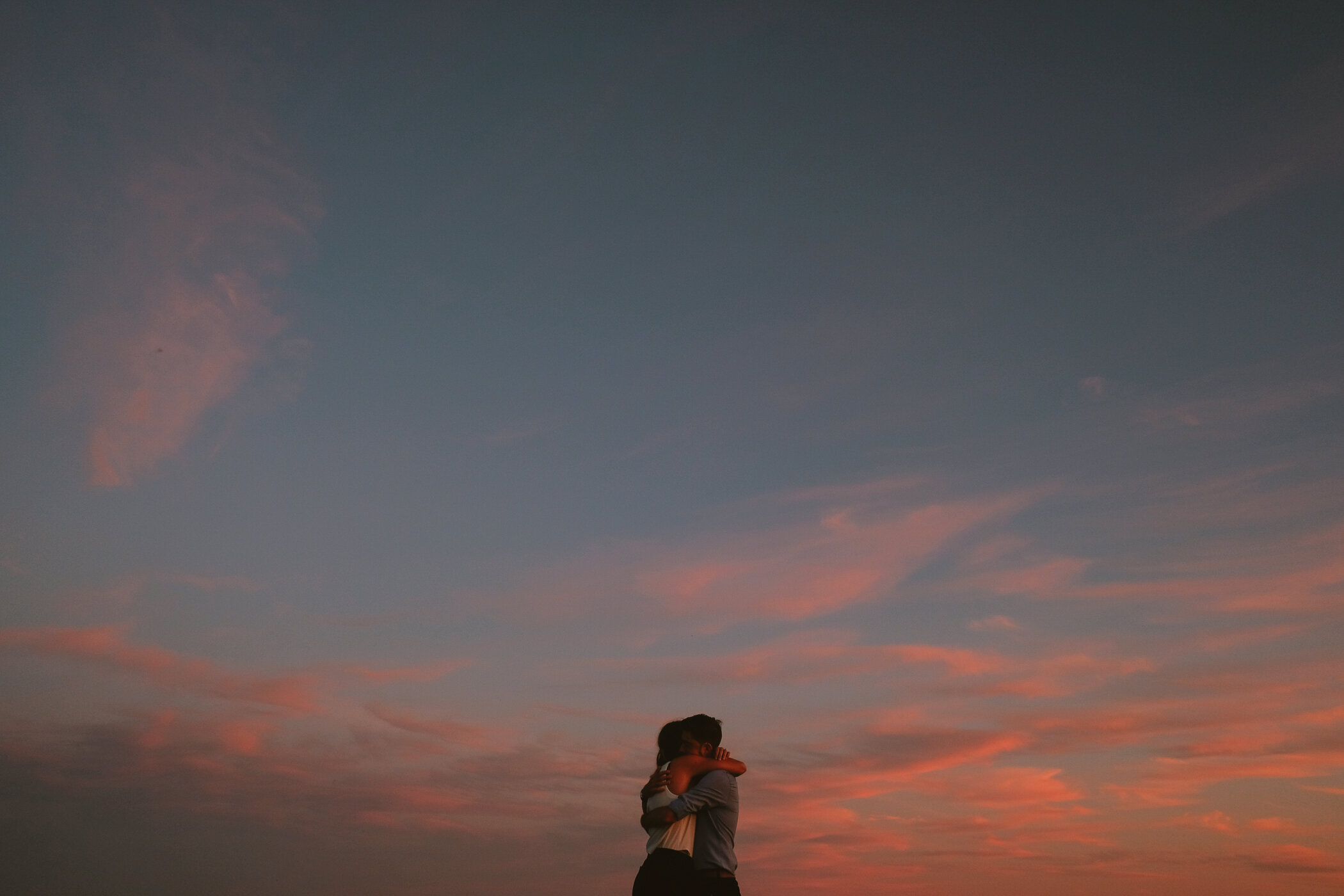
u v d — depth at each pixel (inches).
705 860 289.0
